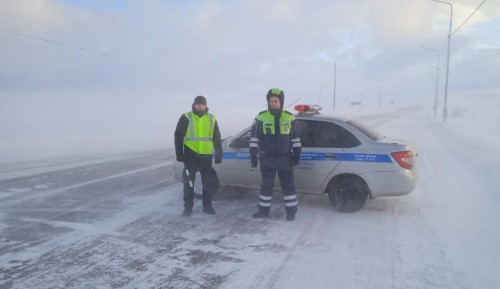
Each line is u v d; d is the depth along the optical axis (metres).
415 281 3.95
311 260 4.43
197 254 4.58
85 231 5.32
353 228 5.48
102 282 3.91
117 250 4.69
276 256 4.53
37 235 5.16
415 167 6.18
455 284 3.89
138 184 8.28
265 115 5.77
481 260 4.44
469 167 10.12
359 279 3.99
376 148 5.99
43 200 6.93
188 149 5.99
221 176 6.84
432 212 6.21
